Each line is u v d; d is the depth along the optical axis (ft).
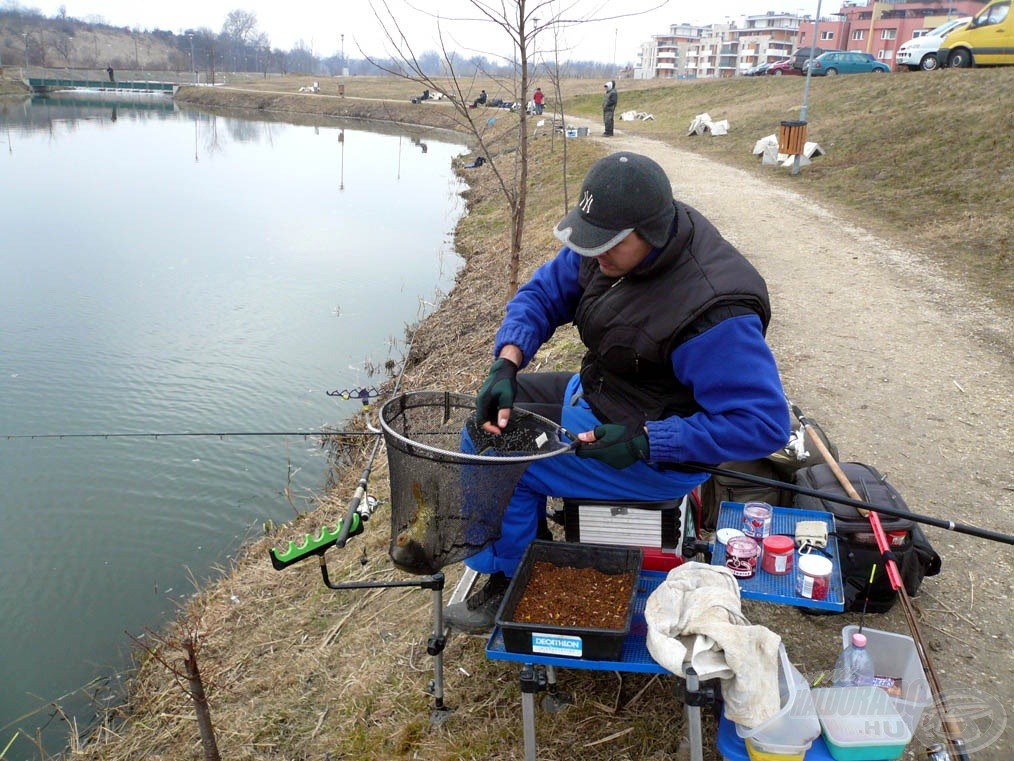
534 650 8.34
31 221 56.08
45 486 22.56
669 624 8.01
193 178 77.15
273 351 32.42
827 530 10.23
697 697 7.75
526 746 8.70
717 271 8.27
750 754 7.84
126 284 41.47
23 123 136.05
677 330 8.27
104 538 20.16
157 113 174.91
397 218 59.16
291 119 166.40
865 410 17.72
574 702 10.11
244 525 20.85
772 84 94.43
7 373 30.32
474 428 9.51
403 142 117.70
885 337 22.16
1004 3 66.39
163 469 23.32
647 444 8.31
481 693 10.78
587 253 8.05
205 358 31.89
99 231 53.42
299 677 12.91
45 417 26.63
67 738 14.28
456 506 8.58
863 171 45.55
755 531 9.94
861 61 104.12
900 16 279.69
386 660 12.27
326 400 27.91
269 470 23.53
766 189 44.50
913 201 38.86
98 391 28.68
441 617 9.72
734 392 8.19
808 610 11.20
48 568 19.12
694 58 426.10
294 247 49.57
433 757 10.07
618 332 8.59
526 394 10.30
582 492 9.28
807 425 12.75
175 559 19.48
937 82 59.11
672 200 8.25
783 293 25.90
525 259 36.04
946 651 10.62
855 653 8.79
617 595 8.87
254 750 11.75
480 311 31.76
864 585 10.84
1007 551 12.76
